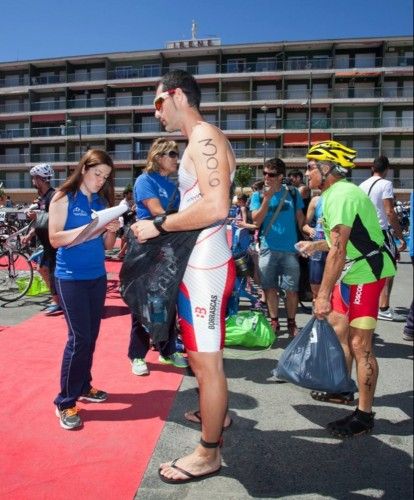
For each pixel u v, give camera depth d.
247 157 46.44
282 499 2.23
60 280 2.82
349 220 2.65
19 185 49.84
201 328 2.18
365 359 2.80
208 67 47.78
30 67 48.72
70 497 2.22
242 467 2.50
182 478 2.30
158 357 4.27
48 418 3.03
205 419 2.26
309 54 46.50
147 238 2.17
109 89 48.69
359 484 2.35
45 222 5.11
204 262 2.17
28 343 4.65
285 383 3.69
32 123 49.50
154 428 2.92
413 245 4.80
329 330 2.91
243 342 4.53
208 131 2.11
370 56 45.59
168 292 2.20
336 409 3.24
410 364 4.15
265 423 3.01
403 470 2.47
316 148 2.89
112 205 3.31
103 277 3.03
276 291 4.99
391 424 3.00
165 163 3.55
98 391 3.31
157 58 48.38
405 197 44.91
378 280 2.76
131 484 2.33
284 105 45.56
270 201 4.74
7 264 6.87
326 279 2.73
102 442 2.74
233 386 3.63
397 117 44.94
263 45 45.94
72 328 2.82
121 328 5.30
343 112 45.72
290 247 4.72
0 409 3.15
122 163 48.22
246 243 5.31
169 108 2.22
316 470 2.47
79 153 49.06
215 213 2.01
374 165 5.39
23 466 2.47
